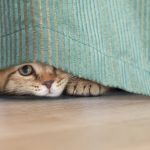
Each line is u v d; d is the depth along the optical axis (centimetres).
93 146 22
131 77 43
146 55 47
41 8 39
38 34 39
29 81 45
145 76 45
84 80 45
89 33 40
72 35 40
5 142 23
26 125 28
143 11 47
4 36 40
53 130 26
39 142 23
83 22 40
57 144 22
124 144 23
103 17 42
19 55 39
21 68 45
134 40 45
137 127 27
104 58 41
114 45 42
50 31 39
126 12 45
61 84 46
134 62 44
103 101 41
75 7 40
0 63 41
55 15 39
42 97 45
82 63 40
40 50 39
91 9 41
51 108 36
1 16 41
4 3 40
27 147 22
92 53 40
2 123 28
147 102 40
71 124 28
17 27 39
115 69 42
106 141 23
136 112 34
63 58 39
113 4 43
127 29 44
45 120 29
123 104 39
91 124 28
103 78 41
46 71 45
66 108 36
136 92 43
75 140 23
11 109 36
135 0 47
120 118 31
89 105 38
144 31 47
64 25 39
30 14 39
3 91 47
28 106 38
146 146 22
